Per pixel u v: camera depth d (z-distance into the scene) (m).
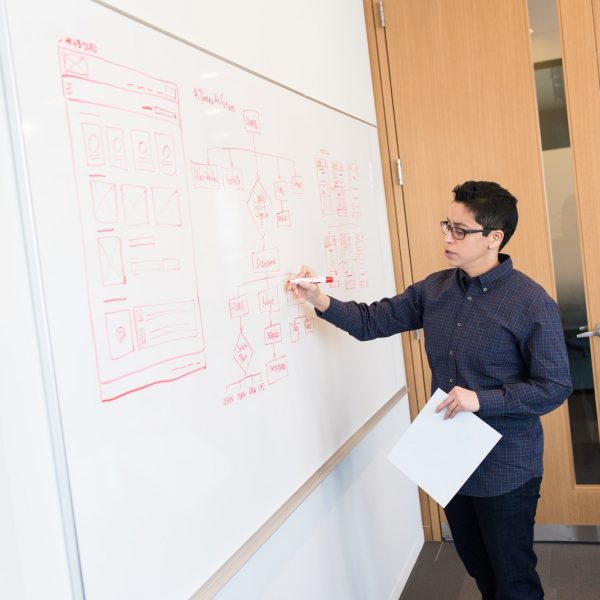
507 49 3.05
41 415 1.03
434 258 3.22
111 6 1.24
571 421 3.12
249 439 1.65
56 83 1.09
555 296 3.10
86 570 1.08
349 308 2.12
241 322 1.65
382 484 2.76
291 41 2.18
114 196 1.21
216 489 1.48
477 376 1.95
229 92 1.67
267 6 2.00
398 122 3.21
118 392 1.18
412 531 3.14
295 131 2.09
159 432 1.29
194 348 1.43
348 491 2.37
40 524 1.02
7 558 0.96
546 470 3.15
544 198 3.06
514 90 3.06
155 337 1.30
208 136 1.55
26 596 0.99
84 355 1.11
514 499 1.92
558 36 3.00
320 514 2.10
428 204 3.21
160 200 1.34
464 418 1.87
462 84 3.12
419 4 3.14
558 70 3.01
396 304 2.19
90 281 1.13
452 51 3.12
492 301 1.93
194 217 1.46
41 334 1.03
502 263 1.94
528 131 3.05
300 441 1.95
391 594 2.72
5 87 1.00
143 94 1.31
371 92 3.16
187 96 1.47
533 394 1.80
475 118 3.12
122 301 1.21
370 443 2.65
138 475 1.22
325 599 2.08
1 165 0.99
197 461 1.42
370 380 2.64
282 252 1.92
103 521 1.13
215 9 1.67
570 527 3.14
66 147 1.10
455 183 3.16
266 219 1.83
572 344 3.09
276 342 1.84
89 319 1.12
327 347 2.22
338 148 2.52
